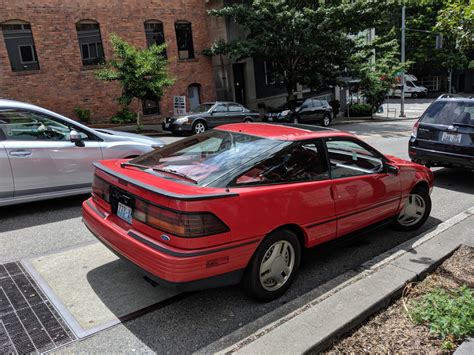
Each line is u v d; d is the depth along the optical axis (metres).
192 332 3.22
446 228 5.23
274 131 4.11
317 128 4.39
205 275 3.12
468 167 7.61
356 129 21.42
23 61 16.14
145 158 4.17
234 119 17.92
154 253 3.09
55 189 6.00
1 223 5.59
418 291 3.65
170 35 20.20
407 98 48.41
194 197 3.01
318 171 3.94
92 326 3.27
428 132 8.05
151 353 2.97
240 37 22.38
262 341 2.85
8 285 3.88
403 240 5.16
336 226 4.09
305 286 3.97
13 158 5.57
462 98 7.84
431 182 5.51
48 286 3.88
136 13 18.81
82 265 4.33
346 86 25.00
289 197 3.56
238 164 3.52
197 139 4.26
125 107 18.47
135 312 3.48
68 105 17.25
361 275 4.03
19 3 15.70
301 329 2.97
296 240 3.72
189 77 21.16
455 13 5.08
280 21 20.69
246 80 25.25
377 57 30.27
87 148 6.19
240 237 3.24
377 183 4.51
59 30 16.72
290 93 24.22
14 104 5.75
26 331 3.18
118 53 15.76
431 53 46.00
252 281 3.46
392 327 3.15
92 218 3.88
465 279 3.86
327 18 20.77
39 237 5.10
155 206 3.18
